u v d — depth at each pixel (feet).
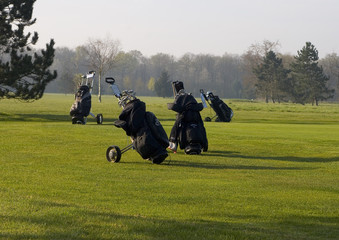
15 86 120.06
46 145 48.47
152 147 37.73
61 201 23.52
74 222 18.84
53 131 62.44
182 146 45.91
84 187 27.71
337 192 28.45
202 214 21.88
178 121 45.93
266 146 52.65
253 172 35.86
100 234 17.28
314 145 53.93
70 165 36.47
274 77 466.29
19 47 122.93
